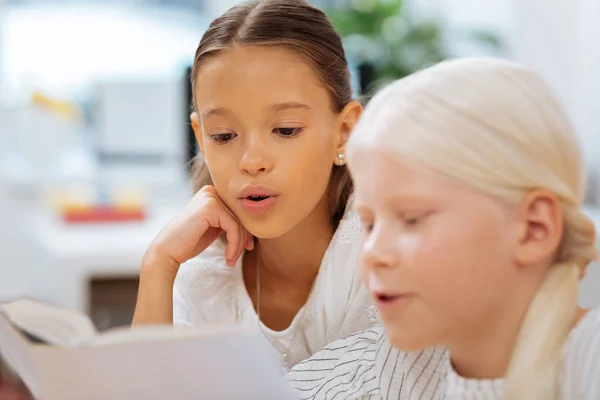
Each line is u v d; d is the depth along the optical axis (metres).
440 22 3.79
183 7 3.93
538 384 0.74
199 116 1.05
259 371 0.74
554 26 3.55
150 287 1.11
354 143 0.74
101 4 3.87
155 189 3.49
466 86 0.71
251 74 0.98
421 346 0.73
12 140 3.63
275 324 1.25
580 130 3.42
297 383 1.00
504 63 0.74
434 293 0.71
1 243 3.35
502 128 0.70
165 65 3.91
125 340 0.72
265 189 1.00
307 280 1.23
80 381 0.73
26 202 3.38
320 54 1.03
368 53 3.73
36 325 0.75
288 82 0.99
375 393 0.93
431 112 0.70
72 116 3.61
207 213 1.13
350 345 1.00
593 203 3.17
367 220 0.75
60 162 3.51
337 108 1.07
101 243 2.71
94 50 3.86
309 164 1.01
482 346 0.77
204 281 1.22
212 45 1.00
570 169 0.74
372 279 0.73
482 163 0.69
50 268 2.70
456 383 0.80
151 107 3.52
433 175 0.70
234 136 1.01
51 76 3.82
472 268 0.71
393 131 0.71
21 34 3.79
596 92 3.35
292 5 1.04
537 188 0.71
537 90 0.73
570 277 0.75
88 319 0.75
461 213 0.70
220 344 0.73
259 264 1.24
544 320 0.74
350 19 3.76
